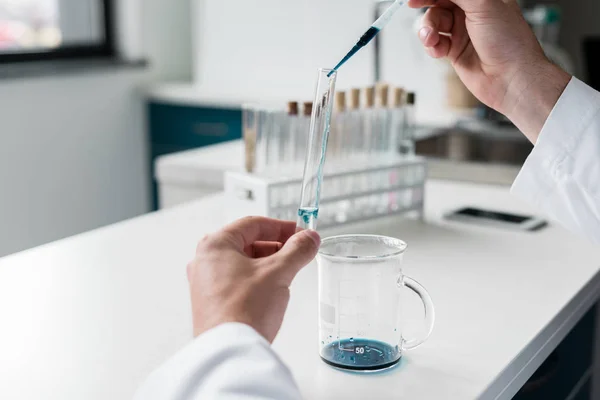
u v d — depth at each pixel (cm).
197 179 195
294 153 133
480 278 116
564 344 116
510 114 116
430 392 89
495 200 156
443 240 132
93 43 337
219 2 338
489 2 111
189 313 106
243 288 80
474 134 236
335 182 134
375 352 93
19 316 105
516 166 205
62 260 124
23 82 286
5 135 282
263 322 79
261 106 133
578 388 124
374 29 103
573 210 110
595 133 108
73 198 315
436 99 288
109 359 95
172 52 362
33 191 297
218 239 85
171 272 119
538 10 280
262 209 130
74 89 309
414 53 291
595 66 256
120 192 338
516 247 129
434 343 98
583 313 116
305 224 95
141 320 104
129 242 131
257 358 75
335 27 311
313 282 115
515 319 104
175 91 326
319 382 91
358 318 93
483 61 116
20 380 92
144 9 343
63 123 306
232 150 217
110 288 113
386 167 138
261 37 330
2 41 303
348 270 92
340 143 138
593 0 311
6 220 287
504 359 95
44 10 321
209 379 74
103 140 326
